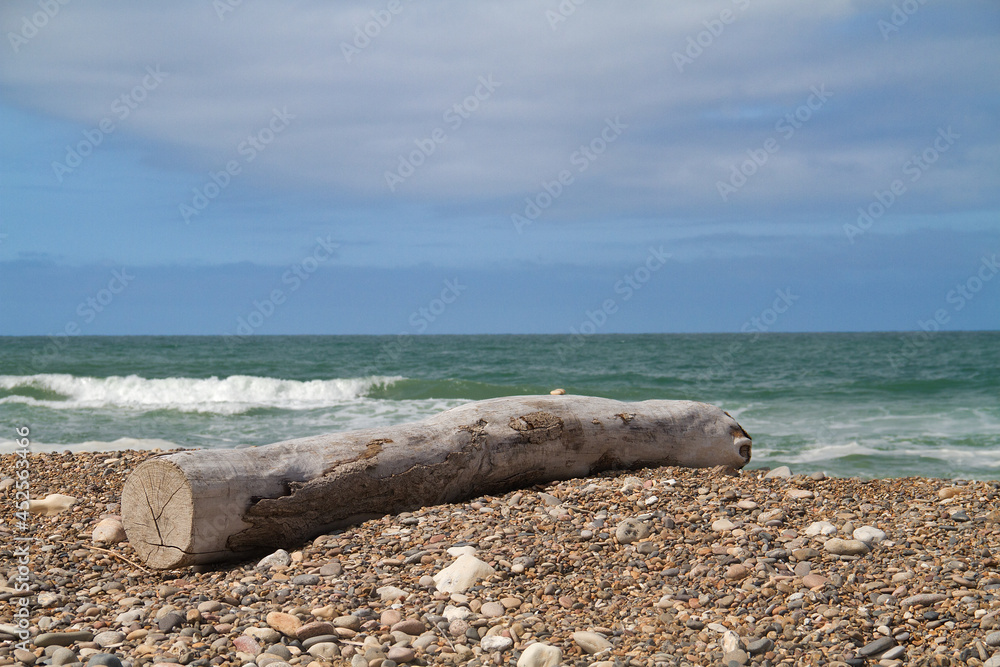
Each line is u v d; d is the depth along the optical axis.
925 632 3.70
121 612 4.21
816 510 5.66
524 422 6.62
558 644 3.72
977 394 19.08
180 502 4.88
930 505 5.66
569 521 5.46
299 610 4.05
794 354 43.56
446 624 3.96
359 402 17.80
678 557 4.76
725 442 7.84
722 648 3.61
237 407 16.78
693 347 55.34
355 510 5.60
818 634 3.70
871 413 15.91
